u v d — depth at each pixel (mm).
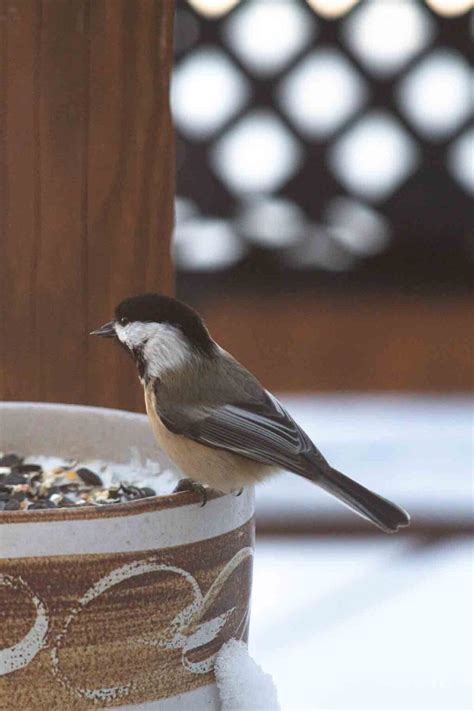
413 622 8289
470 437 10930
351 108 8875
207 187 8867
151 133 4816
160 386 4770
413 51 8820
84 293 4891
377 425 11344
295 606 8531
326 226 8922
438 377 8758
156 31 4770
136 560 3592
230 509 3855
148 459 4809
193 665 3805
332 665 7520
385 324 8719
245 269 8758
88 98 4785
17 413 4746
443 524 8336
